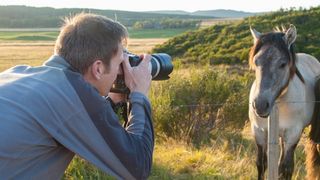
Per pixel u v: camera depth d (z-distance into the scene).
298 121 5.20
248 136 8.34
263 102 4.50
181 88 8.63
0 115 1.47
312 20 27.33
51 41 88.06
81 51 1.60
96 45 1.61
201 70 9.30
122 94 1.89
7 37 97.38
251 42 27.02
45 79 1.57
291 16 28.83
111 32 1.64
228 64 23.61
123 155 1.59
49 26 140.12
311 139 5.63
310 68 5.91
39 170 1.54
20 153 1.48
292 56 4.84
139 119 1.72
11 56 50.00
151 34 98.00
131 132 1.68
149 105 1.79
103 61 1.63
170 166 5.77
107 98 1.91
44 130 1.51
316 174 5.59
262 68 4.62
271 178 4.53
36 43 80.56
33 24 139.00
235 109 8.31
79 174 4.86
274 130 4.48
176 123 8.19
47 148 1.55
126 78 1.81
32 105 1.51
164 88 8.66
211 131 8.20
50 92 1.54
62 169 1.63
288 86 4.94
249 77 10.37
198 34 31.95
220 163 5.98
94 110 1.57
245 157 6.30
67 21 1.69
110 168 1.60
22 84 1.55
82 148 1.57
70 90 1.55
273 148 4.49
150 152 1.68
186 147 7.23
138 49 49.94
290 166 5.23
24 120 1.49
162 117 8.12
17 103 1.50
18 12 151.50
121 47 1.68
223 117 8.34
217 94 8.55
